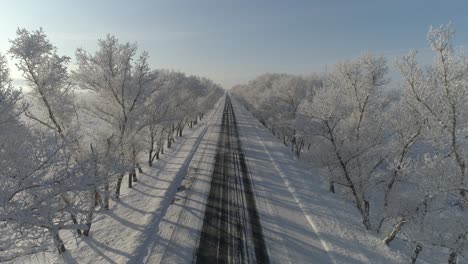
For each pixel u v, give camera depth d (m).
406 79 14.72
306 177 26.83
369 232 16.77
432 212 12.58
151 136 29.83
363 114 21.27
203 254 13.47
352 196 21.22
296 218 17.58
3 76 9.92
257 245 14.30
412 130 16.23
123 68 21.70
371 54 20.75
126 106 22.11
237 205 19.28
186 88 49.22
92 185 10.93
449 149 12.77
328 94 20.31
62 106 16.59
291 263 12.83
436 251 16.39
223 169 27.83
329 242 14.68
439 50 12.52
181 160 31.91
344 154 19.36
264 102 58.12
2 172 8.52
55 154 9.68
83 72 21.20
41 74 15.27
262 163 30.44
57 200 9.87
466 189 11.22
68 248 14.80
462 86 12.14
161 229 15.98
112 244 14.84
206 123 60.91
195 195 21.16
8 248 8.45
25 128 10.52
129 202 20.97
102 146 18.41
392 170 18.39
